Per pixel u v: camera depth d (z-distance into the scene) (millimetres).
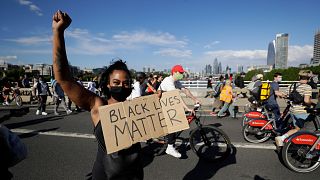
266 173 4207
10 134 1836
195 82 22812
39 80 10328
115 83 1815
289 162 4297
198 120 4844
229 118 9094
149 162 4723
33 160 4832
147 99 1991
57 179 4004
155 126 1975
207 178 4020
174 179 3990
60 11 1472
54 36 1479
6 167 1780
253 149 5418
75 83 1647
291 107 4961
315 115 4691
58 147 5648
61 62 1516
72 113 10641
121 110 1825
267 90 6211
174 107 2793
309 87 4656
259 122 5785
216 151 4910
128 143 1790
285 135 4770
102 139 1771
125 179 1799
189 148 5535
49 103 14266
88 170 4355
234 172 4250
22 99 14781
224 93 9008
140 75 6820
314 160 4348
